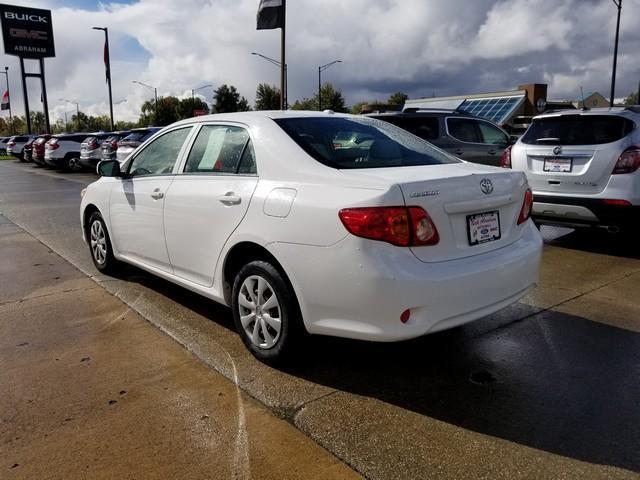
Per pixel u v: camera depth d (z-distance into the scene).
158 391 3.18
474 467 2.48
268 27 20.19
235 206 3.52
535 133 6.63
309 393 3.16
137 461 2.54
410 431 2.77
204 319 4.33
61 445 2.66
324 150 3.43
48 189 15.22
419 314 2.87
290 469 2.47
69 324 4.25
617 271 5.62
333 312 2.99
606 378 3.33
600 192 5.99
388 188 2.83
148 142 4.79
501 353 3.69
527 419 2.87
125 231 4.88
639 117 6.00
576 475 2.42
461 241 3.09
